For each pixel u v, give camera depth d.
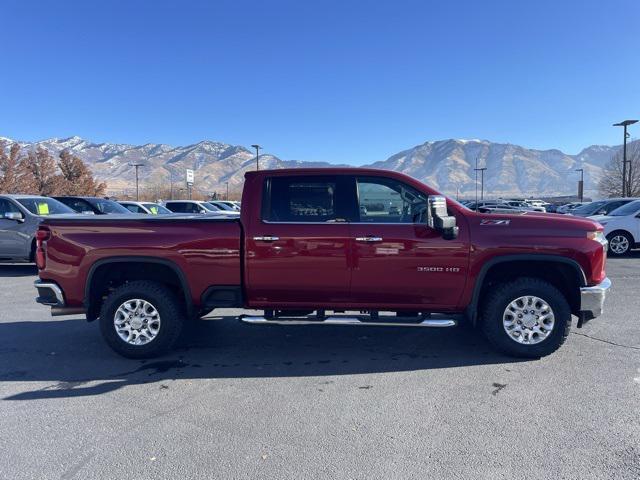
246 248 5.16
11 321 7.09
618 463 3.20
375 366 5.12
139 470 3.19
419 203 5.16
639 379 4.61
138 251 5.25
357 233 5.06
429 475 3.10
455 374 4.83
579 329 6.25
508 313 5.14
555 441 3.49
